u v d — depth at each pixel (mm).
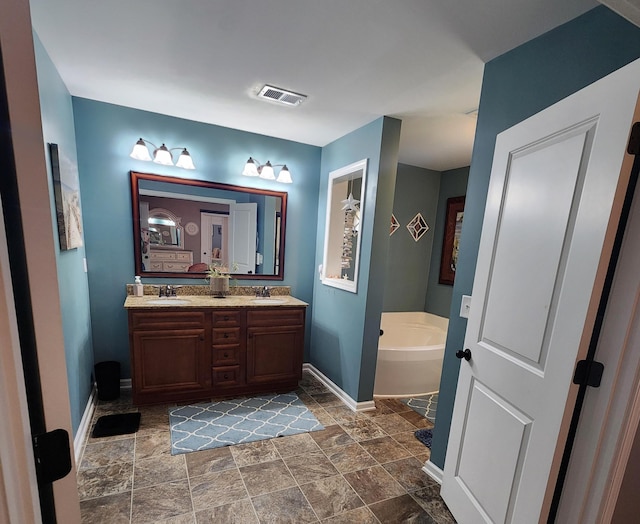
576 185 1000
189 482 1697
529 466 1094
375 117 2412
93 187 2479
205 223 2891
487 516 1300
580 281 947
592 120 956
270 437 2146
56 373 512
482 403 1391
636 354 859
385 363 2850
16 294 453
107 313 2629
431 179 4027
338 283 2875
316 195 3328
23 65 440
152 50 1670
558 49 1303
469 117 2314
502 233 1339
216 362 2572
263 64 1768
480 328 1437
